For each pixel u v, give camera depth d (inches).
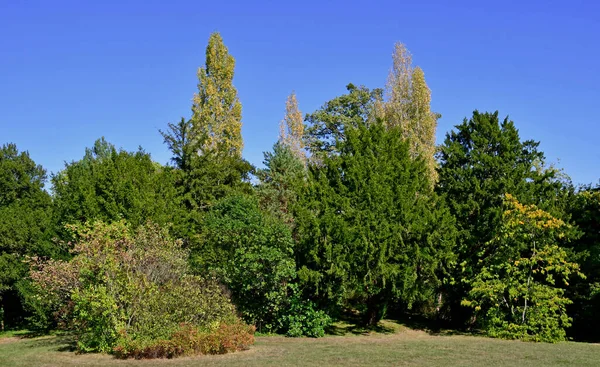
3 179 1488.7
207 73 1694.1
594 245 974.4
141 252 663.1
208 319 666.2
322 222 853.2
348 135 973.2
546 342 783.1
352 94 1985.7
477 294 911.7
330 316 912.9
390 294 959.6
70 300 715.4
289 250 868.6
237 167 1346.0
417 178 938.7
